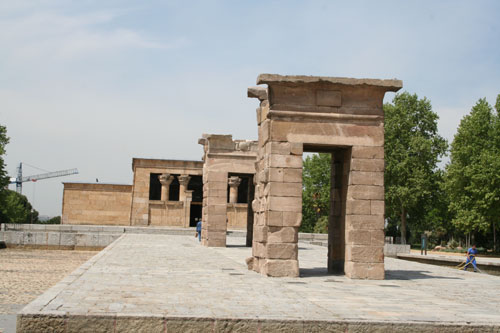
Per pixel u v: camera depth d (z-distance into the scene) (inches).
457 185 2284.7
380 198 692.7
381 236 685.9
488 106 2331.4
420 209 2647.6
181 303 418.6
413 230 3412.9
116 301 415.8
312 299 470.3
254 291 508.7
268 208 671.1
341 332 367.9
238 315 373.4
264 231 679.1
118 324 354.3
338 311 408.5
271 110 684.1
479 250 2561.5
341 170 748.6
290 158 681.0
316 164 3344.0
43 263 1061.1
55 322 348.5
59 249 1485.0
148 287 506.0
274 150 679.1
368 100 706.2
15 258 1154.0
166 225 2363.4
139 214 2349.9
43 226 1915.6
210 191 1342.3
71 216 2378.2
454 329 376.5
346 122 698.8
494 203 2122.3
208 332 360.2
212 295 470.3
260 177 723.4
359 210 686.5
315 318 373.7
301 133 687.7
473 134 2281.0
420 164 2546.8
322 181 3344.0
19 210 4020.7
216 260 864.9
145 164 2379.4
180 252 1034.7
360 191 690.8
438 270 860.0
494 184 2110.0
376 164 697.6
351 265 674.2
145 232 1936.5
